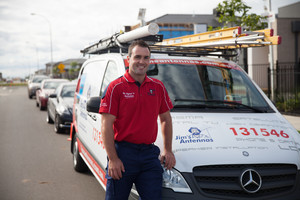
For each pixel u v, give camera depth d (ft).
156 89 9.28
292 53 71.36
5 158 22.99
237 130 10.74
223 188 9.25
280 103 41.55
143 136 8.97
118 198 9.05
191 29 129.49
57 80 59.57
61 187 16.98
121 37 13.98
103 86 14.15
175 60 13.82
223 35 14.93
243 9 30.86
